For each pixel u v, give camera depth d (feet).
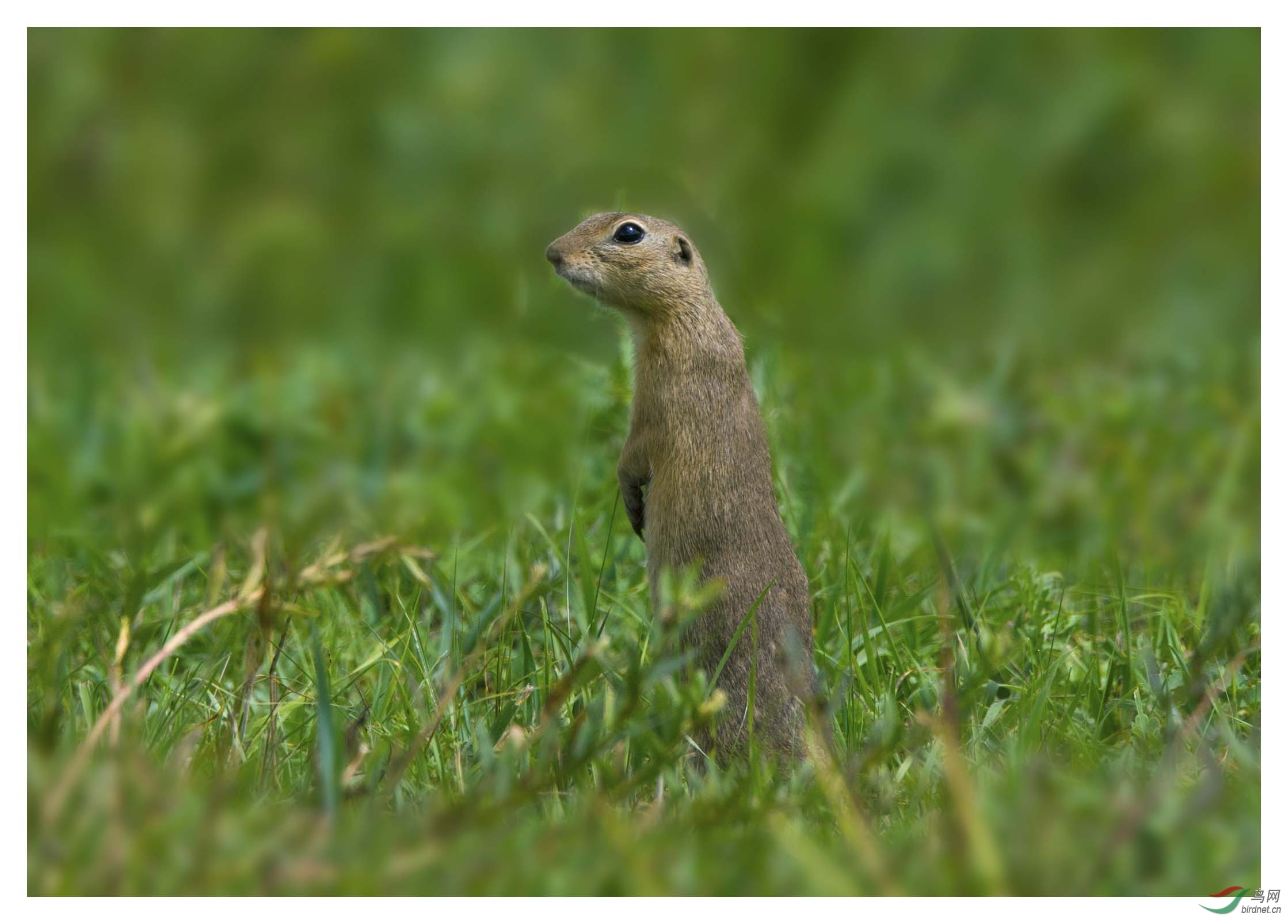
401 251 62.59
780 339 41.52
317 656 21.84
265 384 44.96
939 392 45.44
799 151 68.18
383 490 40.14
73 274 63.46
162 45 70.64
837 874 19.12
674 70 70.54
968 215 65.31
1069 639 30.45
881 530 35.88
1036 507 40.50
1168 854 19.77
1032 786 21.20
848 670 25.93
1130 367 51.60
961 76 69.05
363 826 20.57
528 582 28.37
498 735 24.29
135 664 26.71
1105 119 66.54
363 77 69.97
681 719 22.02
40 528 35.63
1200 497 40.55
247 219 65.41
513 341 48.83
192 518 37.29
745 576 26.94
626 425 34.91
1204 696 25.54
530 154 66.13
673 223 28.86
